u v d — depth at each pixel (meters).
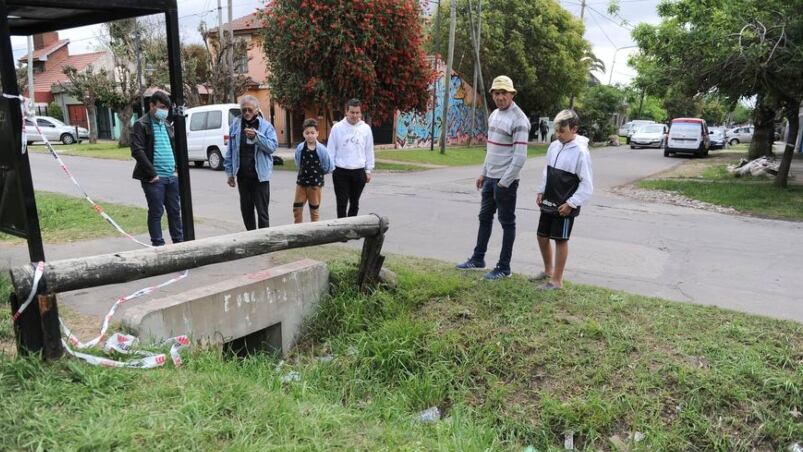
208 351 4.18
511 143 5.53
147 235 7.78
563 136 5.19
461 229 8.77
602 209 11.08
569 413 3.75
